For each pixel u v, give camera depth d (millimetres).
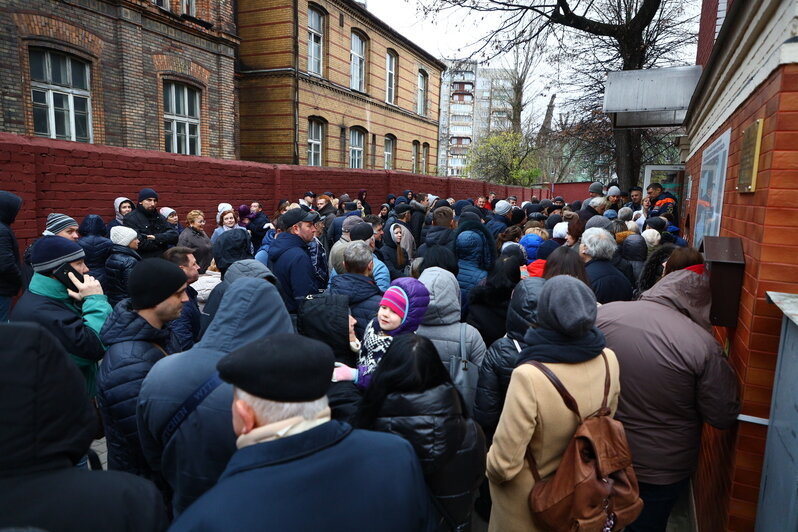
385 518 1118
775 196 1994
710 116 4918
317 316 2562
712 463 2629
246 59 15719
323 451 1119
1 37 8289
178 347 2684
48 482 997
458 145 87938
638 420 2123
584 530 1680
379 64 20500
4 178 5672
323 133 17516
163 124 11547
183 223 8945
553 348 1837
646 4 10992
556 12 11500
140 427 1729
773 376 2043
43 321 2545
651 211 7855
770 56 2184
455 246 4312
